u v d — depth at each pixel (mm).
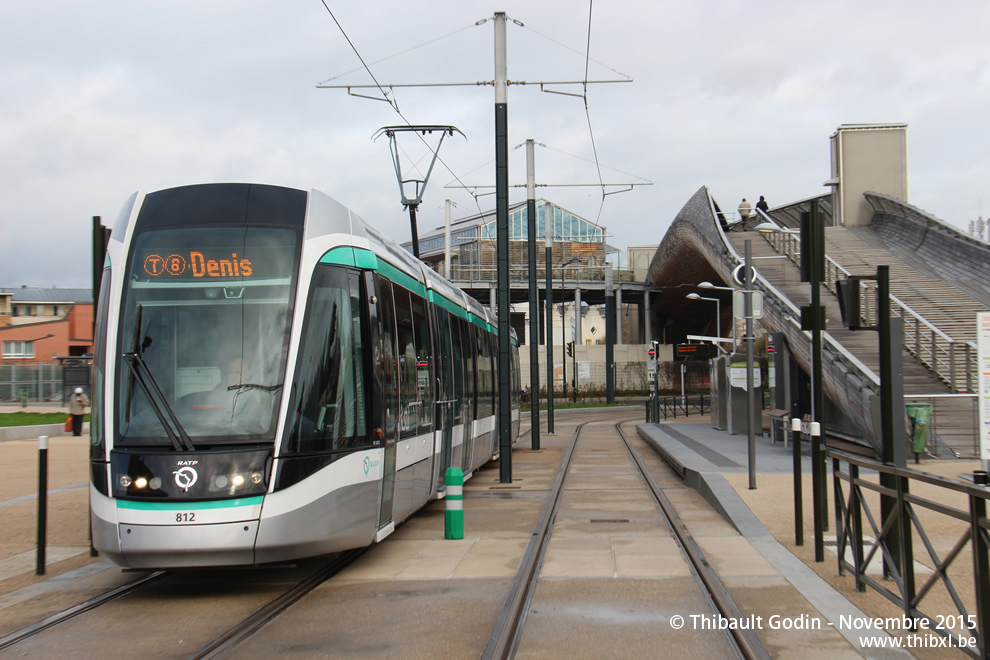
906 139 40906
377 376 8766
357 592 7613
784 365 24156
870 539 8578
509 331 16797
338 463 7871
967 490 4930
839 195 41531
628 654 5703
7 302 73250
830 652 5570
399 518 9648
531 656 5691
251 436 7445
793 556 8680
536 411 26203
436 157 19359
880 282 7297
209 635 6293
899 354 15516
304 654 5789
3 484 15641
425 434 11125
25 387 44438
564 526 11195
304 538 7477
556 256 66125
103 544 7309
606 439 30703
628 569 8367
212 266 7957
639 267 70312
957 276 30719
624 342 89625
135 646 6043
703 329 76375
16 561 9188
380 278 9352
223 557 7199
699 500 13648
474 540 10234
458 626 6438
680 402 53719
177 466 7285
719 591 7184
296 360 7734
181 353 7711
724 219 47312
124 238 8180
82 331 59250
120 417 7562
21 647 6059
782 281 32250
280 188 8430
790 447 21828
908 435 17719
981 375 7199
